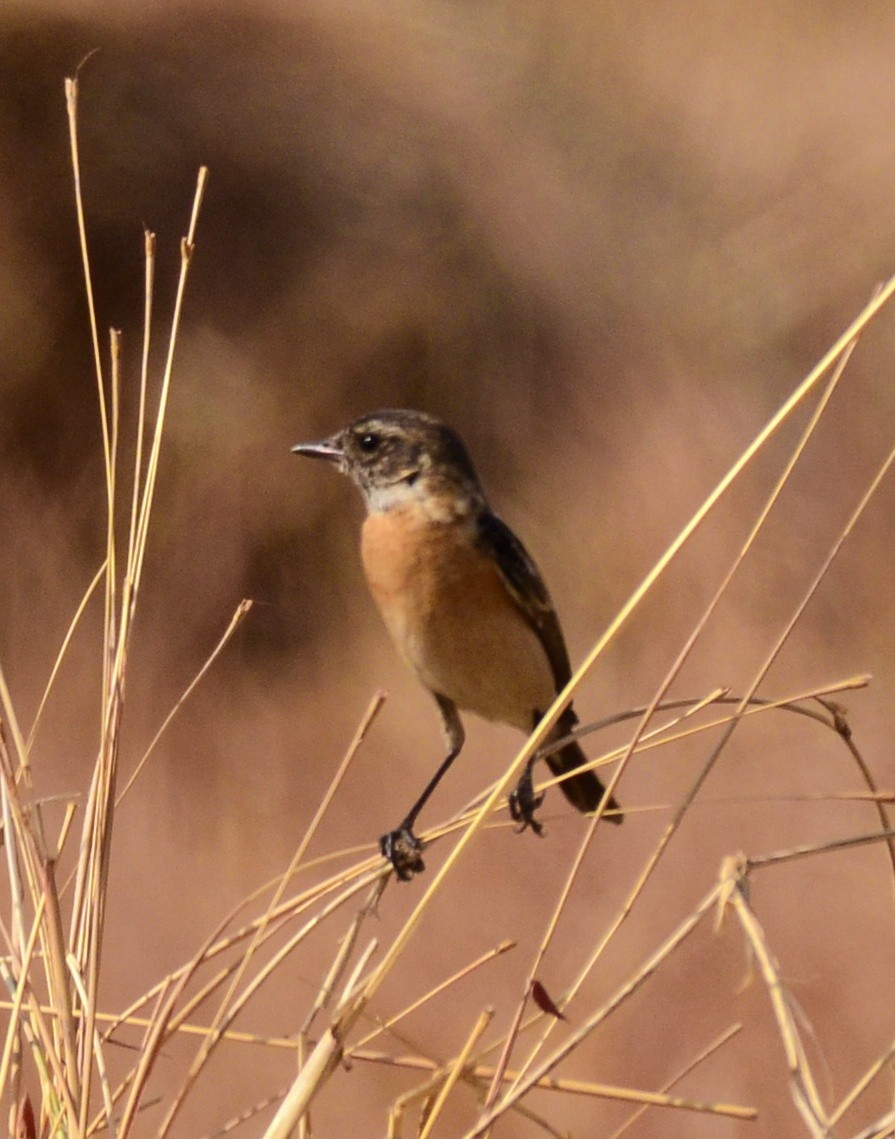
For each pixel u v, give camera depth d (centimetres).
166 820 1323
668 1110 907
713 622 1477
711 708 1332
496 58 2036
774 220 1948
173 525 1523
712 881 1128
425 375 1680
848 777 1247
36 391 1535
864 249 1900
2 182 1581
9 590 1470
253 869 1286
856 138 2089
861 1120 899
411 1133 796
